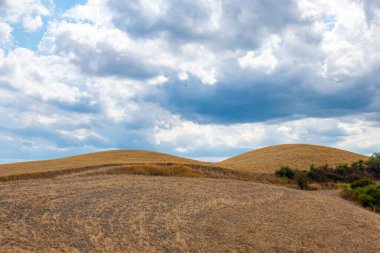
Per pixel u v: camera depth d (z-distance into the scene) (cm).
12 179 4403
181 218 2580
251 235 2364
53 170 5084
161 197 3238
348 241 2539
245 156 11725
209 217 2669
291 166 8131
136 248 1934
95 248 1864
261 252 2111
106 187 3619
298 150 10394
